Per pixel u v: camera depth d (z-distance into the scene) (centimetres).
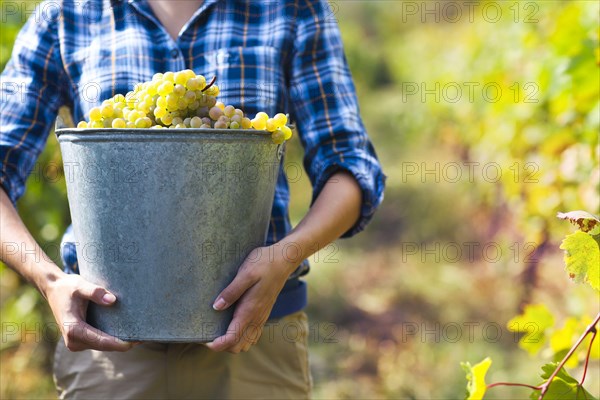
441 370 610
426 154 1193
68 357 230
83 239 188
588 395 175
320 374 647
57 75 230
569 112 387
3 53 432
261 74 221
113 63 221
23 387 511
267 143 186
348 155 221
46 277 199
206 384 219
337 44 235
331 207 209
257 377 222
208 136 176
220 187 181
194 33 223
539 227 471
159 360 219
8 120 224
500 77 577
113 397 220
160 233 181
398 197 1203
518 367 586
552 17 467
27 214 444
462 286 812
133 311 186
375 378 629
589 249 175
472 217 870
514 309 674
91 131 178
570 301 349
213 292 186
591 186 347
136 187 179
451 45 966
